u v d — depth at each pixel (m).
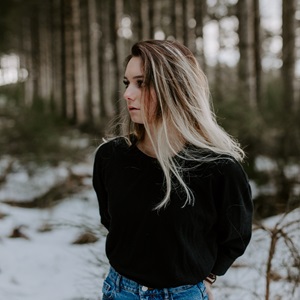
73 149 8.34
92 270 3.36
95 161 1.73
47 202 6.17
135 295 1.55
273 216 4.64
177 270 1.49
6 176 7.34
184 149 1.52
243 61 8.29
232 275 3.21
